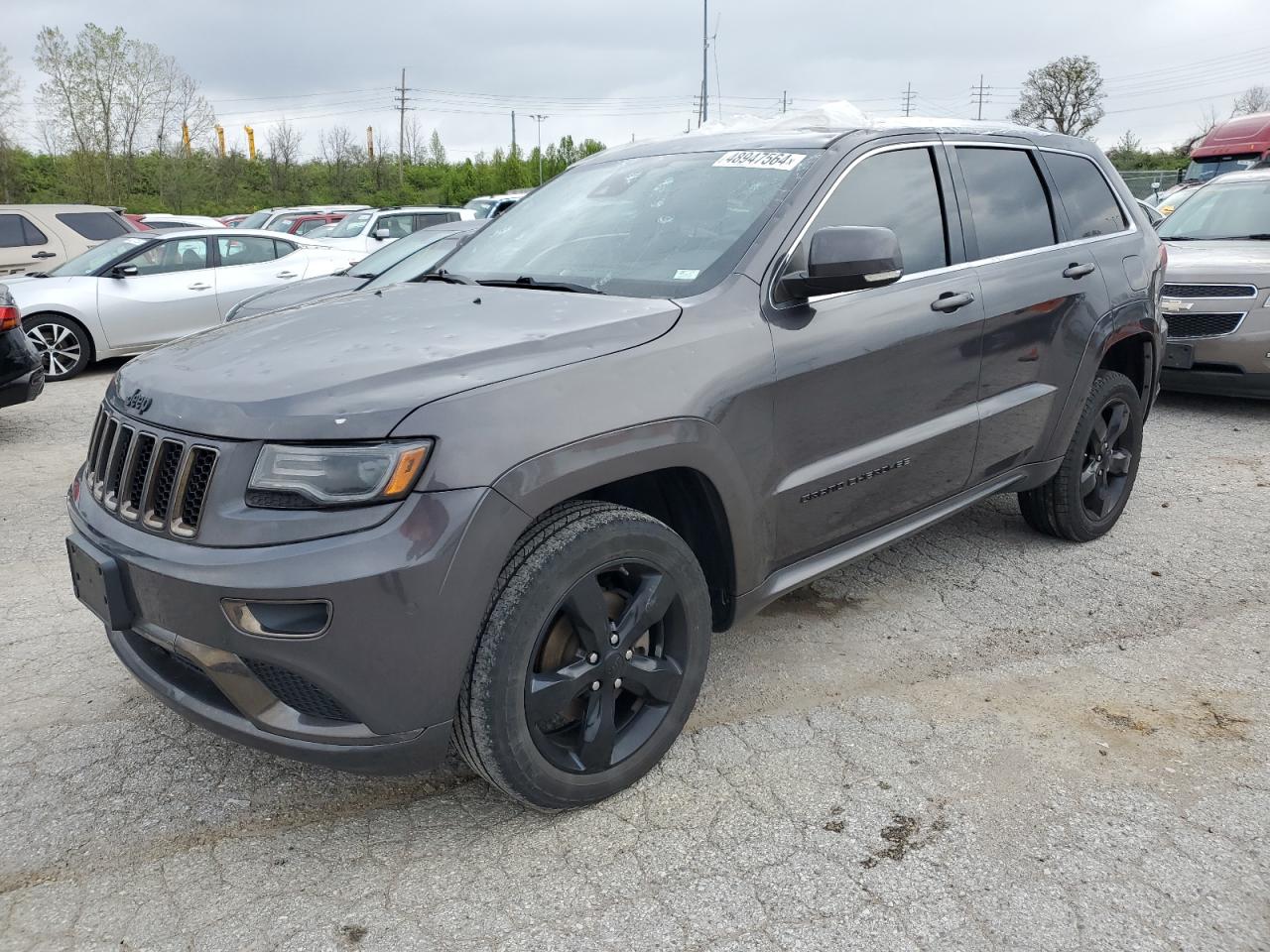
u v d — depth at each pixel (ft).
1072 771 9.25
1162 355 15.49
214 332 9.72
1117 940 7.13
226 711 7.86
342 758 7.48
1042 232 13.32
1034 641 12.02
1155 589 13.51
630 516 8.31
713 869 7.95
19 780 9.30
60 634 12.49
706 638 9.18
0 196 147.95
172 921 7.47
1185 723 10.09
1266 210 26.16
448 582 7.19
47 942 7.26
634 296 9.62
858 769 9.32
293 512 7.15
